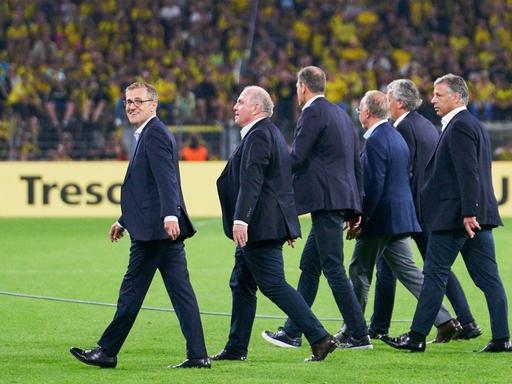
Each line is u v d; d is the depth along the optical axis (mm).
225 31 78188
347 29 78125
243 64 76375
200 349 21422
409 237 24812
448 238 22734
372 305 31172
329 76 71938
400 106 25672
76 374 20766
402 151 24297
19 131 62344
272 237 21234
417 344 22922
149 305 30422
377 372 20812
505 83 69938
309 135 23078
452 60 74312
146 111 21078
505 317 22984
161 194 20609
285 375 20516
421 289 23000
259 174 21047
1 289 33375
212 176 58500
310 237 23812
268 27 79000
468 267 23203
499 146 62156
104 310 29781
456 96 22562
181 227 21125
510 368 21203
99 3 78750
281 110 67188
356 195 23453
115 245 44938
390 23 78688
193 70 73375
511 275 36406
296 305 21578
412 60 75125
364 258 24594
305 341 24984
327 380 20062
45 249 43688
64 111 67938
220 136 62469
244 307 22391
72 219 56344
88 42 76812
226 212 22125
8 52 74625
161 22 78938
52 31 77812
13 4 77312
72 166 57781
